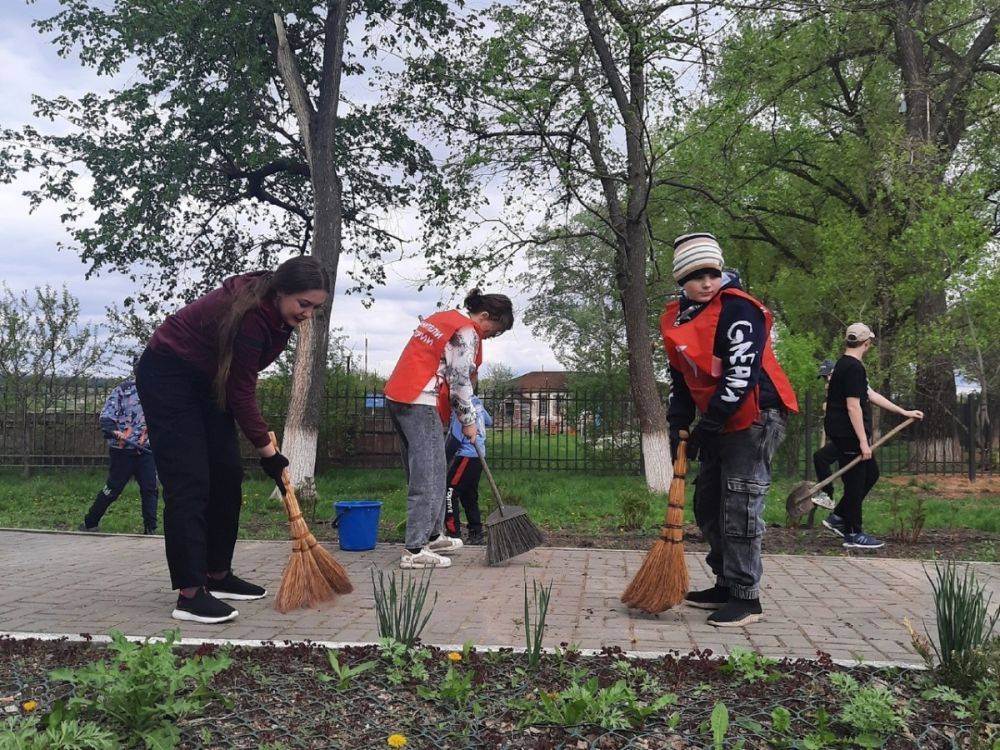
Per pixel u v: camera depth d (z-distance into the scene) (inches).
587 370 761.0
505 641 156.4
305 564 185.5
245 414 179.5
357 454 700.0
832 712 116.4
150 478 349.1
